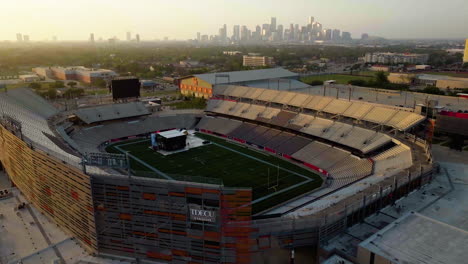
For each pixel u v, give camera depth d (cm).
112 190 5419
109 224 5588
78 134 11844
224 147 11612
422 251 4622
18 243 6150
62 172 6069
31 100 12988
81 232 6031
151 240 5459
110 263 5528
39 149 6925
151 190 5241
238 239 5088
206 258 5256
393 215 6028
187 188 5081
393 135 9619
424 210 6116
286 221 5116
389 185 6362
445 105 12612
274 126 12338
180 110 15325
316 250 5203
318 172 9419
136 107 13988
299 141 11012
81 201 5769
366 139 9669
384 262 4481
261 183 8700
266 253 5153
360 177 8231
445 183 7300
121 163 5353
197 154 10906
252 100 14362
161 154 10912
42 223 6819
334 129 10588
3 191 8150
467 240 4866
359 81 19912
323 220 5194
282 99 13188
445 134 10938
